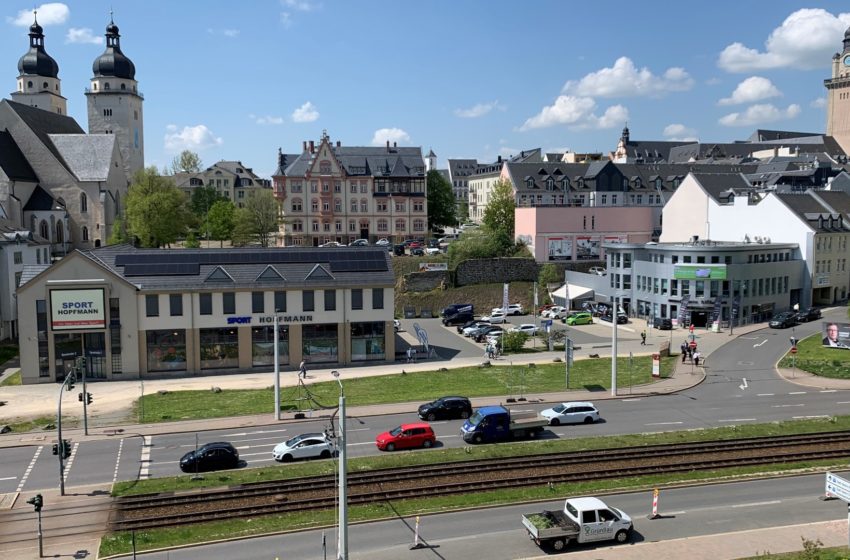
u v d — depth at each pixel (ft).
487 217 464.24
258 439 166.71
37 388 221.46
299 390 212.23
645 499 129.08
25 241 310.24
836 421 172.24
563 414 174.19
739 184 394.52
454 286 393.29
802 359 238.27
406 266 413.18
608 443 157.79
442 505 126.11
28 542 113.39
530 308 379.14
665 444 156.15
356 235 496.23
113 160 464.65
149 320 235.81
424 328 329.52
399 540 113.09
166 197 433.07
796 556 102.17
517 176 488.44
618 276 341.62
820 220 332.80
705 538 111.04
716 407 188.03
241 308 242.37
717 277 296.51
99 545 112.06
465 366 243.19
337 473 135.33
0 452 159.43
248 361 244.83
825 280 334.85
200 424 178.81
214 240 546.67
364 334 252.62
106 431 174.09
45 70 536.83
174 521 120.37
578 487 134.10
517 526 118.01
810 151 618.85
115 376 234.38
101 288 230.48
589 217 414.82
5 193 396.16
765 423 172.24
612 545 109.81
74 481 140.46
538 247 407.44
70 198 444.14
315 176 486.38
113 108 545.03
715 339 275.80
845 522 117.19
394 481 137.18
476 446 157.58
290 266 252.62
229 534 115.03
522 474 140.05
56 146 456.45
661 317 314.96
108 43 549.95
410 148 517.14
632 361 244.01
